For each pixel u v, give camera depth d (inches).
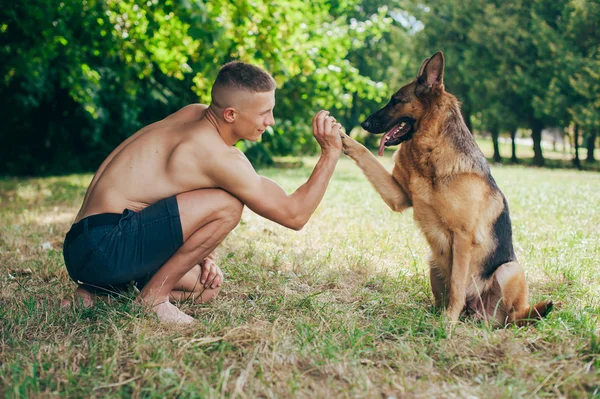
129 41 378.6
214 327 122.0
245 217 306.5
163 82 715.4
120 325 122.0
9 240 231.9
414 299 158.6
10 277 169.0
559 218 297.0
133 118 691.4
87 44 398.3
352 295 159.9
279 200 130.9
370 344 116.6
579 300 152.9
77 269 127.3
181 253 130.0
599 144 1578.5
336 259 203.3
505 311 147.6
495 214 150.2
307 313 137.1
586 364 103.9
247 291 160.7
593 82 858.8
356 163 163.3
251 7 326.3
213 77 342.6
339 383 98.2
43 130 762.2
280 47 347.9
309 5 420.8
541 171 812.6
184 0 279.6
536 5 996.6
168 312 131.1
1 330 119.1
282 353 108.0
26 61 430.0
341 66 526.3
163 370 98.3
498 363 107.3
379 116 160.1
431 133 149.0
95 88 573.9
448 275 151.0
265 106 126.0
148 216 124.8
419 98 152.6
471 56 1099.3
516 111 1055.0
